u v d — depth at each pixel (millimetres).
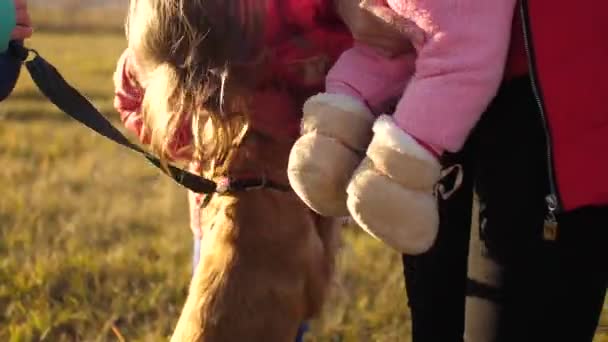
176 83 3016
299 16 2971
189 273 6414
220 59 2971
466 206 3217
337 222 3367
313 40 3020
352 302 5938
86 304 5957
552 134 2740
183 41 2984
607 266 2936
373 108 2848
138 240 7375
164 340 5383
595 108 2727
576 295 2898
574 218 2828
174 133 3064
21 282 6227
